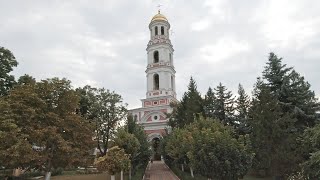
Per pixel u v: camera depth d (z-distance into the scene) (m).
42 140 20.94
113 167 24.64
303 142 22.20
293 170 23.84
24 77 29.03
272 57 34.84
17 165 20.39
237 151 19.23
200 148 19.88
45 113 21.94
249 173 34.25
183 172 36.38
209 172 19.22
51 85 22.81
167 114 58.81
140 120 67.56
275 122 25.61
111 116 49.31
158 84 69.25
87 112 47.91
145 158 40.59
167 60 69.50
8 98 21.53
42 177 35.91
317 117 31.58
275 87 34.25
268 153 25.28
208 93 48.84
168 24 72.25
